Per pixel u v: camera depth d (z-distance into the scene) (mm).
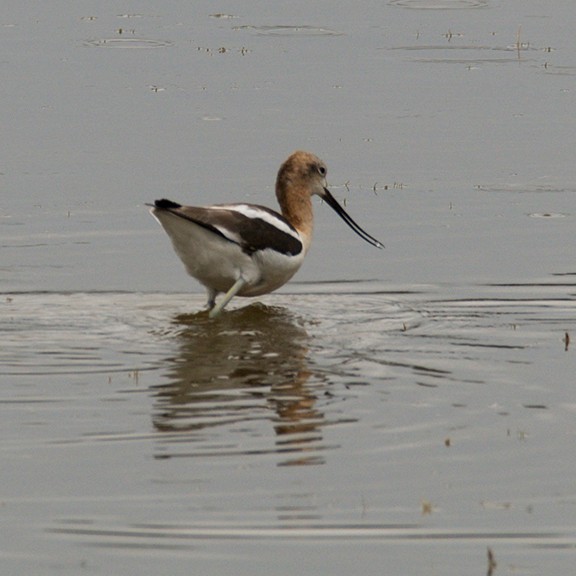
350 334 14391
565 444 11023
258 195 20594
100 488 10062
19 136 24375
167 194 20750
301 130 24734
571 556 9141
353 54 31500
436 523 9586
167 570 8883
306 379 12664
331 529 9477
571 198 20609
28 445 10852
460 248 18234
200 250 15117
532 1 38875
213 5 38562
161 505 9781
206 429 11273
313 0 39406
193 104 26781
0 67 29953
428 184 21422
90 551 9125
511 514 9742
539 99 26984
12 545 9203
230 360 13336
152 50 31844
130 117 25750
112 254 18031
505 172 22094
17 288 16406
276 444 10922
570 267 17312
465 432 11273
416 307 15594
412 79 28844
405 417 11617
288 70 29859
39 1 38156
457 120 25453
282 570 8906
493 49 31969
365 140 24062
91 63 30391
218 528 9438
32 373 12734
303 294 16328
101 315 15219
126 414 11602
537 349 13711
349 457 10695
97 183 21422
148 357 13391
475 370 12984
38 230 19047
